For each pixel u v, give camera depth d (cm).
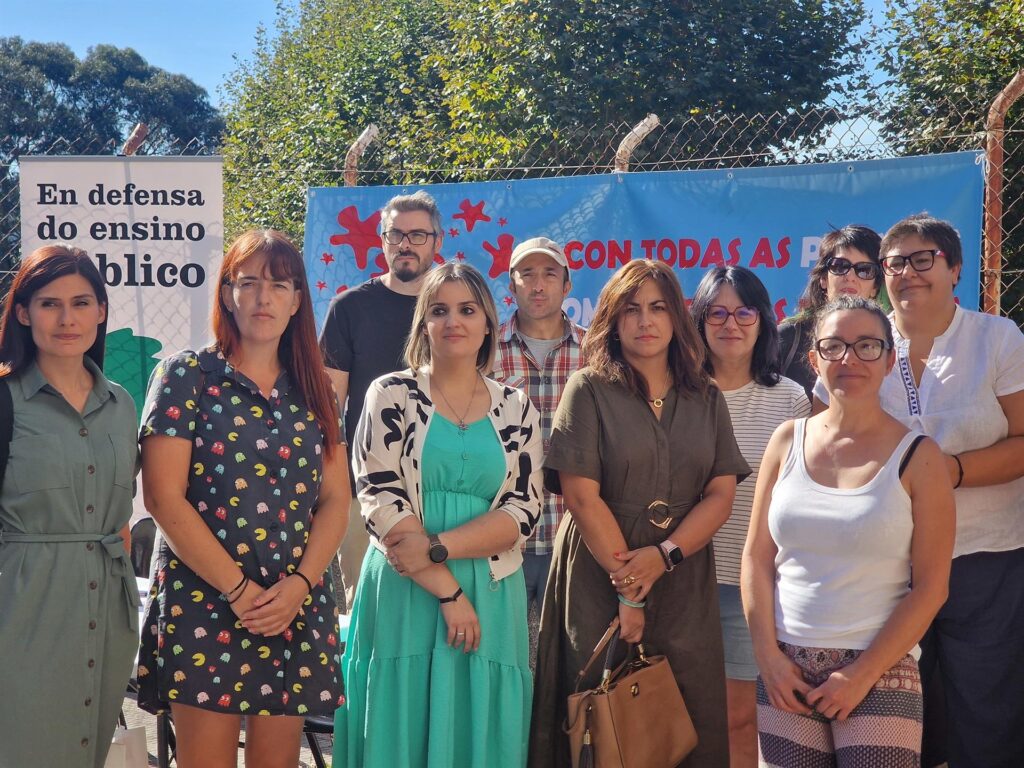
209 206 504
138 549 495
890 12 1086
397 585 317
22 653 281
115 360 508
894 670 271
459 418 326
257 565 294
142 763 307
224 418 297
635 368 334
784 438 296
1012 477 336
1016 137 680
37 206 506
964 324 346
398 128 1405
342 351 447
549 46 1138
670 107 1158
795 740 279
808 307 411
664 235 494
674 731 309
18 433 284
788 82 1241
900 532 270
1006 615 340
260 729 305
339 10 1945
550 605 332
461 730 311
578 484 323
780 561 288
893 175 467
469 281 330
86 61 3306
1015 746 343
